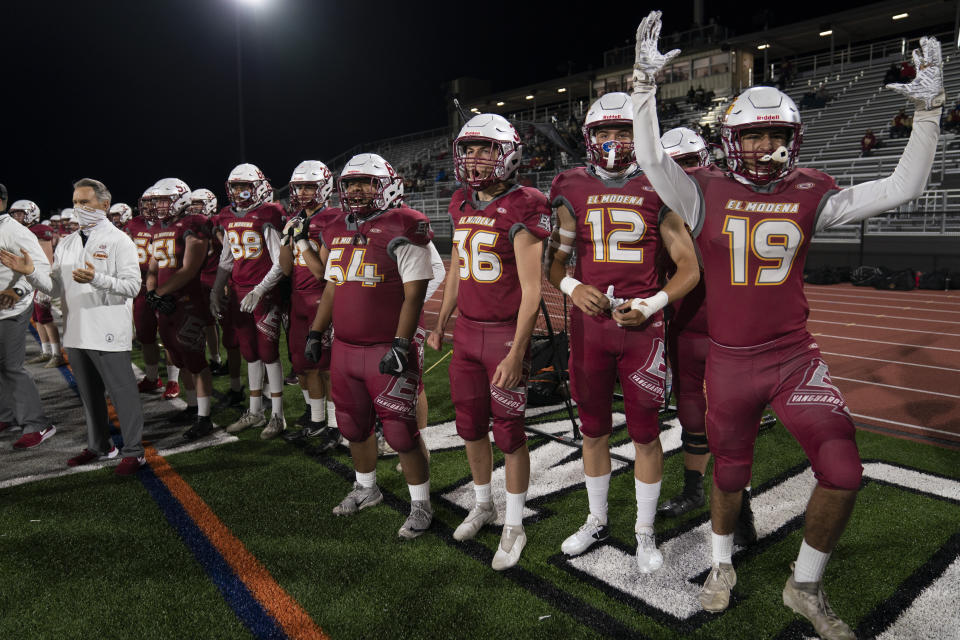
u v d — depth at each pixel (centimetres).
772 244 217
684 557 279
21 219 805
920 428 439
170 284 423
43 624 238
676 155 351
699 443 315
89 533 307
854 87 1969
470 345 272
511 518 279
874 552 276
